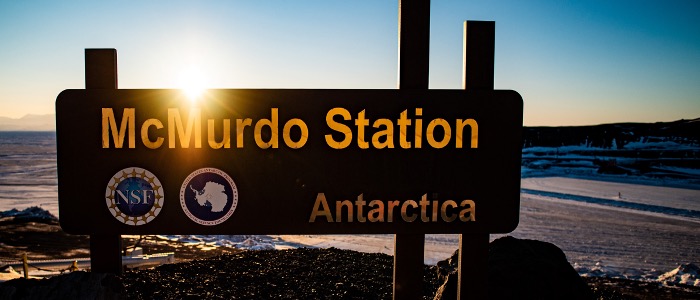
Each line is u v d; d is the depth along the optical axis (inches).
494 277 193.2
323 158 152.6
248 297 203.9
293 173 152.3
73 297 134.6
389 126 152.9
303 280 235.5
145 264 657.6
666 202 1641.2
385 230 154.9
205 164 150.9
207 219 151.4
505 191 156.9
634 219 1262.3
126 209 150.3
